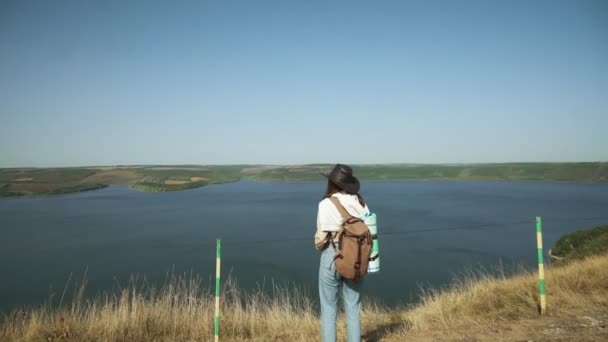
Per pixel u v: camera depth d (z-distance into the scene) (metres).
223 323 5.18
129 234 53.16
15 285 29.50
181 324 5.07
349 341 3.38
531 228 53.16
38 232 56.00
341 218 3.24
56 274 32.66
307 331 4.96
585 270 7.07
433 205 84.00
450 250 39.97
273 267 33.91
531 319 4.71
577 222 57.66
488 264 32.97
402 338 4.32
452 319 4.91
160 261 37.00
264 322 5.40
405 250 40.28
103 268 34.56
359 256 3.14
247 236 50.09
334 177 3.37
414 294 24.55
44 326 4.82
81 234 53.69
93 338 4.55
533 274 7.81
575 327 4.24
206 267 34.12
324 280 3.37
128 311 5.09
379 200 99.12
